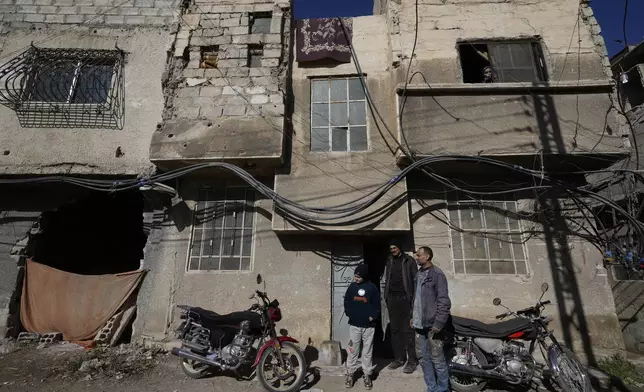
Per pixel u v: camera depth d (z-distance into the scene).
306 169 6.37
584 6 6.65
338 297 6.30
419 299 4.46
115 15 7.58
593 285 6.14
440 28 6.67
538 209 6.34
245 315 4.96
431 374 4.30
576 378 4.25
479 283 6.21
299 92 6.90
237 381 4.89
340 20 7.27
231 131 6.27
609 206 6.23
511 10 6.72
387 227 5.97
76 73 7.18
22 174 6.55
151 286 6.42
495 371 4.46
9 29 7.44
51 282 6.59
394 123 6.45
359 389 4.70
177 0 7.66
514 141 5.96
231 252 6.55
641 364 5.55
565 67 6.31
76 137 6.81
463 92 6.26
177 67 6.83
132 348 6.00
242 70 6.73
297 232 6.16
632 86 10.53
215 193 6.84
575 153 5.84
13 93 6.96
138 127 6.92
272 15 7.13
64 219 7.98
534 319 4.60
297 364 4.99
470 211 6.59
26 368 5.22
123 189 6.39
